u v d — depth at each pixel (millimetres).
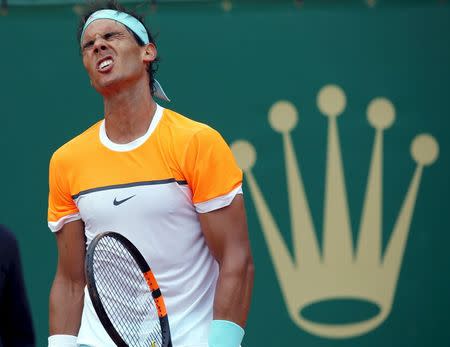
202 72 25234
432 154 25188
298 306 25016
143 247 15289
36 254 25141
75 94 25312
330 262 25109
